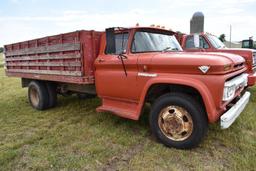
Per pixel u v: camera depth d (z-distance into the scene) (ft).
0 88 36.01
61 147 12.74
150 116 12.83
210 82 10.64
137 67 13.05
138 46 13.76
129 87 13.55
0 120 17.98
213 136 13.15
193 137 11.40
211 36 24.13
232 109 11.69
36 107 20.79
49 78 18.39
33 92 21.13
